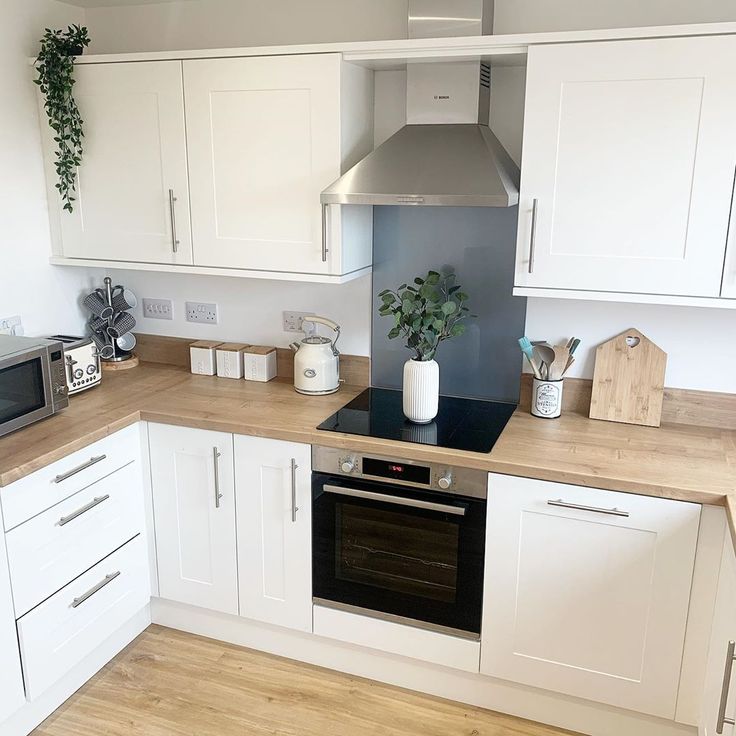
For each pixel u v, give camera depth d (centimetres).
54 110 293
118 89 286
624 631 232
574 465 229
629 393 266
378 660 273
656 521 219
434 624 256
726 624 195
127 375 325
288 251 278
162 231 295
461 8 242
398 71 282
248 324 328
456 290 290
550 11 259
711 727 201
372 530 258
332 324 297
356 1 281
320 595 270
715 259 227
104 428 259
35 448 239
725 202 223
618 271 238
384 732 250
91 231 306
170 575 293
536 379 273
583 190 236
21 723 245
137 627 299
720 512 212
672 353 266
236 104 271
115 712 258
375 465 250
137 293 342
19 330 304
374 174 250
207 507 279
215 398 293
